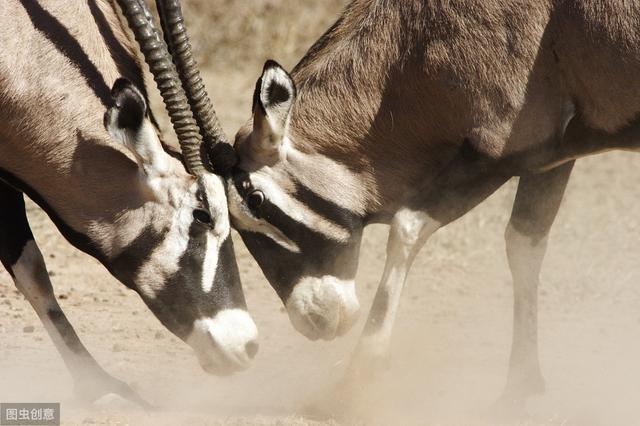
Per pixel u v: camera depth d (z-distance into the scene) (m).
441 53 26.19
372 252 41.56
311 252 27.80
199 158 25.53
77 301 36.00
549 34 25.61
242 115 57.59
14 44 25.14
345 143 27.52
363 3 28.20
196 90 26.67
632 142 26.06
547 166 26.48
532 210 27.83
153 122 26.30
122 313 35.09
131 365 29.92
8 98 25.12
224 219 25.47
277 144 26.94
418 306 36.34
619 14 25.09
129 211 25.47
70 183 25.55
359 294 36.91
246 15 70.25
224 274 25.61
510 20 25.73
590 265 40.34
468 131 26.34
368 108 27.30
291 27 69.88
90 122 25.38
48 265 39.25
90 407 25.92
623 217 45.31
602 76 25.52
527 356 27.53
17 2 25.36
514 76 25.83
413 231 26.61
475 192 26.70
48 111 25.28
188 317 25.55
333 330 28.05
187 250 25.39
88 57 25.69
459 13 26.03
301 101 27.78
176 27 26.41
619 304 37.19
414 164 27.62
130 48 26.77
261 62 68.25
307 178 27.55
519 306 27.78
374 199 27.92
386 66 27.03
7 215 27.16
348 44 27.62
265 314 35.56
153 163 24.95
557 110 25.97
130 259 25.61
